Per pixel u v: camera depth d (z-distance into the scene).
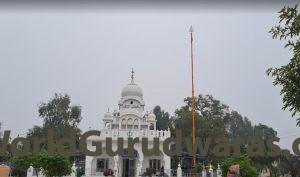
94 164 58.47
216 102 83.94
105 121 70.94
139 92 77.19
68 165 37.75
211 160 61.31
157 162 58.97
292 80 11.12
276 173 72.56
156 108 99.62
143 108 75.88
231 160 42.72
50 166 36.81
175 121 81.44
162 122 96.50
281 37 11.59
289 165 73.19
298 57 10.99
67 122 81.69
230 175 19.59
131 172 59.38
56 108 82.50
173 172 55.94
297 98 10.93
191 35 61.56
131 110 70.25
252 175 41.56
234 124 114.31
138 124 69.56
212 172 50.69
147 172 53.62
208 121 75.19
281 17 11.42
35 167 43.84
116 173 53.22
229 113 85.25
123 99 75.75
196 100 83.94
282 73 11.31
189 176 53.50
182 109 81.44
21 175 53.16
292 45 11.27
